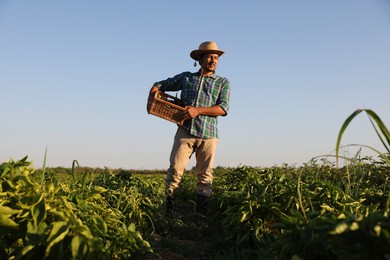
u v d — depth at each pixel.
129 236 3.72
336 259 2.54
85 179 4.02
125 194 5.41
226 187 7.27
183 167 6.66
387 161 2.57
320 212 3.32
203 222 6.32
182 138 6.59
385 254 2.22
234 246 4.79
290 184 5.26
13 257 2.97
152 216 5.83
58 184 4.22
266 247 4.20
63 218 2.99
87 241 2.85
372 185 6.39
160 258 4.37
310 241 2.55
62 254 2.79
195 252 4.90
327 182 4.52
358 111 2.39
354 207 4.04
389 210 2.98
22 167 3.48
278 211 4.57
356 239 2.36
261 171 7.31
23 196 3.14
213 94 6.68
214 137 6.61
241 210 4.70
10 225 2.91
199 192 6.60
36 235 2.88
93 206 3.81
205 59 6.67
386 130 2.34
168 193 6.64
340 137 2.48
